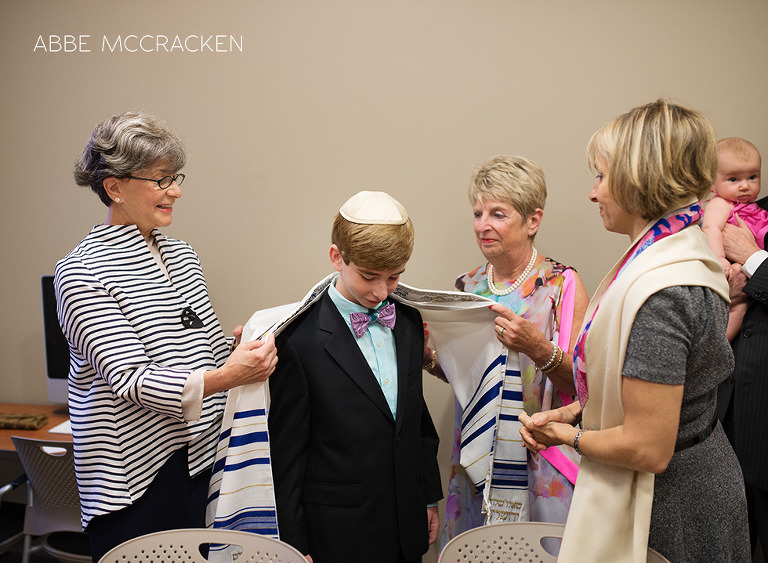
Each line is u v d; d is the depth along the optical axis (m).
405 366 1.51
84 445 1.53
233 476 1.47
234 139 2.37
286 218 2.37
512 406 1.67
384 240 1.33
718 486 1.19
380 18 2.23
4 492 2.13
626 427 1.10
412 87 2.24
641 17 2.12
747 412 1.83
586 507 1.20
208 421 1.65
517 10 2.16
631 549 1.17
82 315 1.48
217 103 2.37
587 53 2.15
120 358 1.47
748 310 1.87
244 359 1.40
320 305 1.51
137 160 1.51
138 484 1.53
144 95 2.41
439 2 2.20
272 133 2.34
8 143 2.54
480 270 1.93
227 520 1.46
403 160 2.28
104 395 1.52
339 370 1.45
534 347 1.59
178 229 2.45
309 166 2.33
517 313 1.77
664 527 1.19
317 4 2.26
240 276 2.43
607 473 1.19
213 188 2.41
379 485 1.46
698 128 1.09
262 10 2.29
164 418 1.58
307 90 2.30
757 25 2.08
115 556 1.33
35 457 2.05
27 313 2.64
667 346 1.05
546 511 1.71
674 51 2.12
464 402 1.76
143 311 1.54
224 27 2.33
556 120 2.19
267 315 1.62
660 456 1.08
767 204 2.08
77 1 2.41
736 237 1.93
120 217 1.62
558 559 1.20
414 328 1.59
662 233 1.13
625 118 1.15
